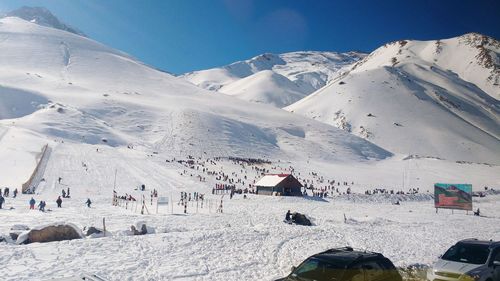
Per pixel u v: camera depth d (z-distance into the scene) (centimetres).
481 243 1385
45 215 3309
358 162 14075
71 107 13800
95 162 7769
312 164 12194
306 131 17262
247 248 1986
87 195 5525
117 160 8288
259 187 7556
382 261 1081
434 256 2066
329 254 1085
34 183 5900
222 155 11456
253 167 10119
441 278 1287
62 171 6806
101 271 1399
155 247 1839
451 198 5444
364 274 1009
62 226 2038
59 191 5647
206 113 15688
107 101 15462
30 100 14275
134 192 6072
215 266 1590
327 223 3475
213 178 8069
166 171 8038
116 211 3969
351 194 7838
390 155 16512
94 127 11625
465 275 1241
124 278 1345
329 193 8056
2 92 14088
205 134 13162
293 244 2175
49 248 1695
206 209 4612
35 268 1398
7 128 9650
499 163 19875
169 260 1631
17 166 6638
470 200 5328
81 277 877
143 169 7875
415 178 11431
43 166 6906
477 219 4653
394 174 11894
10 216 3142
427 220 4244
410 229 3219
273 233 2477
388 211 5425
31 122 10806
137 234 2328
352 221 3666
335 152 14850
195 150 11412
